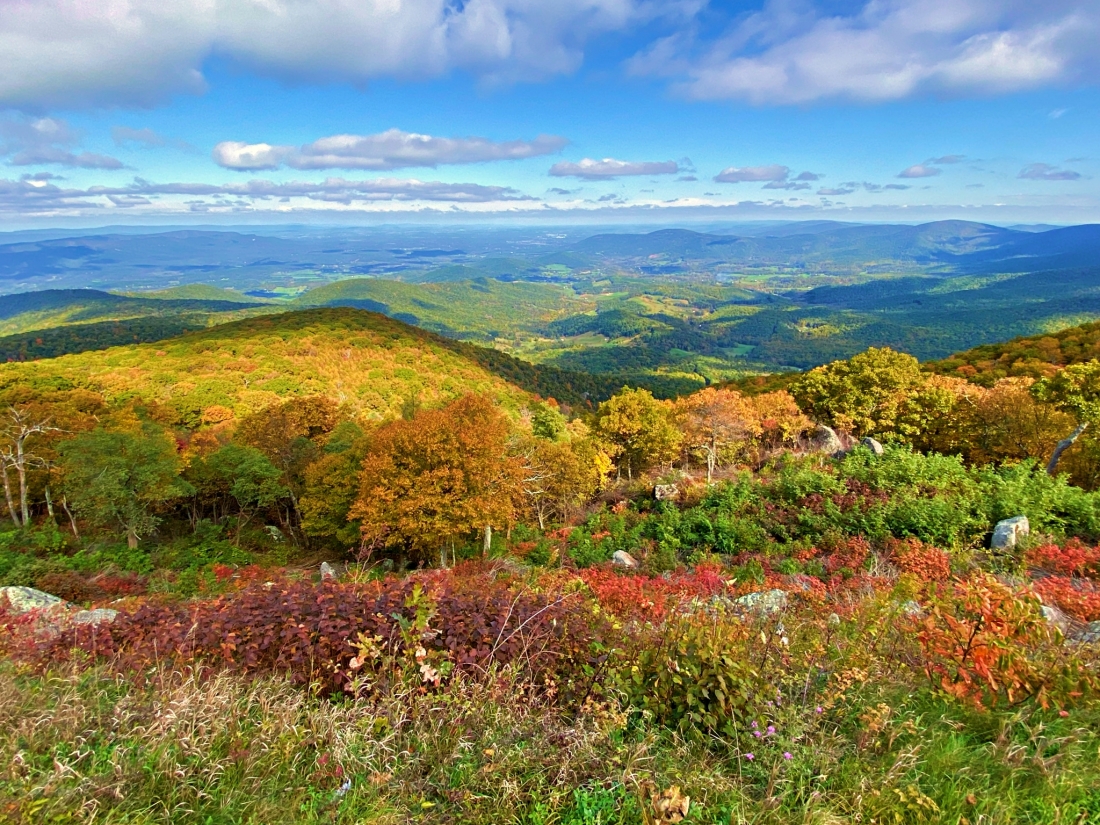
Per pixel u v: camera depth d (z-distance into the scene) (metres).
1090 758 2.50
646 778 2.50
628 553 12.30
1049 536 8.88
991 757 2.56
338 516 21.97
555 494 22.27
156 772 2.49
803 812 2.27
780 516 11.76
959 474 11.77
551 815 2.36
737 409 22.84
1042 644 3.53
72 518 21.58
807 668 3.45
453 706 3.07
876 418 22.28
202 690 3.18
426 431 19.44
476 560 15.12
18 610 7.93
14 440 23.47
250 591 4.49
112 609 7.00
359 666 3.31
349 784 2.47
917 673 3.49
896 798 2.31
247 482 22.81
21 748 2.63
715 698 3.00
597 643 3.68
